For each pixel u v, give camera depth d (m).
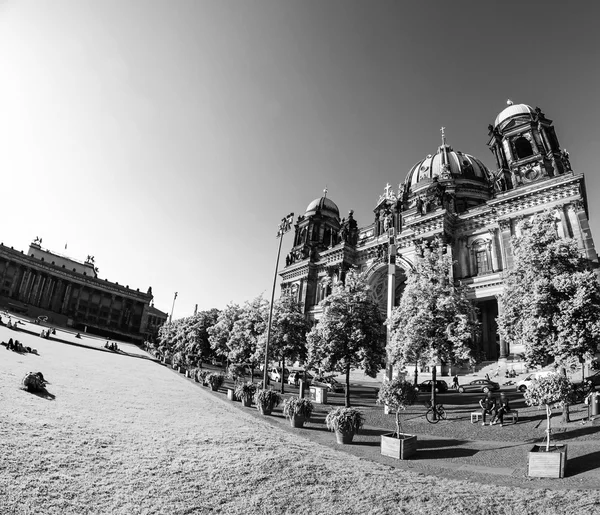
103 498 9.59
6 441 11.91
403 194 84.38
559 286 21.52
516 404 28.86
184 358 62.56
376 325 31.64
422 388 42.06
